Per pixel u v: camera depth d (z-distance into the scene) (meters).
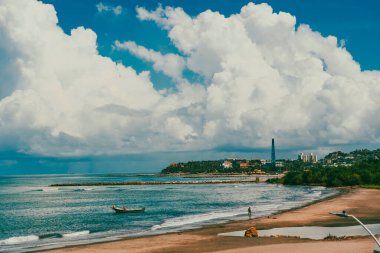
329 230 50.53
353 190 154.12
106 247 41.41
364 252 33.09
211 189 198.88
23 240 52.34
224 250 37.12
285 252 34.25
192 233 50.12
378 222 57.50
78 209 102.94
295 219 62.31
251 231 45.81
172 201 124.25
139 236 50.03
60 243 47.19
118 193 173.75
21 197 152.88
